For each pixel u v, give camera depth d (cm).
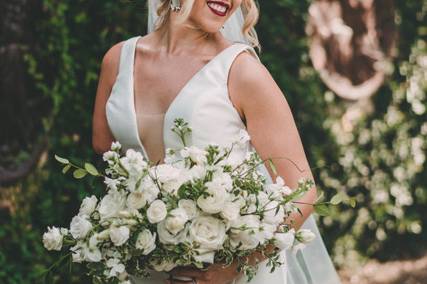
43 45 548
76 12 549
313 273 345
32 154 557
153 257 270
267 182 332
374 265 775
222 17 302
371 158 773
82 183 544
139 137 305
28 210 554
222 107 296
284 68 664
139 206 262
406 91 781
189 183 263
